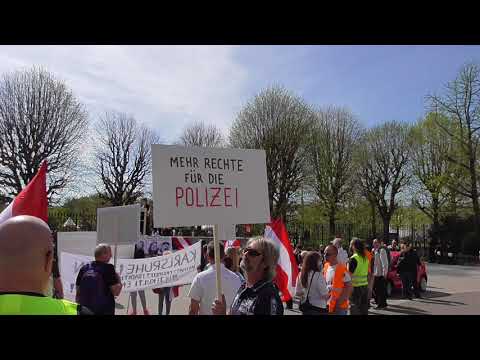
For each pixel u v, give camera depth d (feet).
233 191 13.35
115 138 131.85
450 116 115.14
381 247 40.68
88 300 17.78
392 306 41.60
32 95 96.84
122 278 26.96
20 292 5.82
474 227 118.83
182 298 44.93
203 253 41.98
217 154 13.34
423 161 129.29
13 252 5.83
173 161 12.69
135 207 24.16
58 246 34.53
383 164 138.51
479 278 74.43
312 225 128.47
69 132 102.22
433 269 96.58
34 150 96.17
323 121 132.77
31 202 11.79
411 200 135.74
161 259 28.09
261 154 13.98
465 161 114.42
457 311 38.45
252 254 10.78
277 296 10.37
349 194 132.26
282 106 119.34
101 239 24.99
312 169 124.67
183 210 12.57
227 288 14.97
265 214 13.79
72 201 121.39
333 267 21.44
